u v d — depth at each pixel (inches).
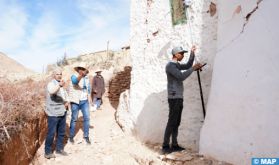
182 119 206.5
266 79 144.3
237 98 157.6
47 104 206.4
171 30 229.9
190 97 206.1
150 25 251.0
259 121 142.5
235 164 150.6
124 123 268.7
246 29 163.2
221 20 185.9
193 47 198.2
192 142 197.3
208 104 179.9
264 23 152.2
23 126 211.8
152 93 235.6
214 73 181.0
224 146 158.7
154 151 201.9
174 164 172.7
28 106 223.8
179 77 178.7
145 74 248.7
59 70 211.3
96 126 293.6
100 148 222.5
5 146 189.2
